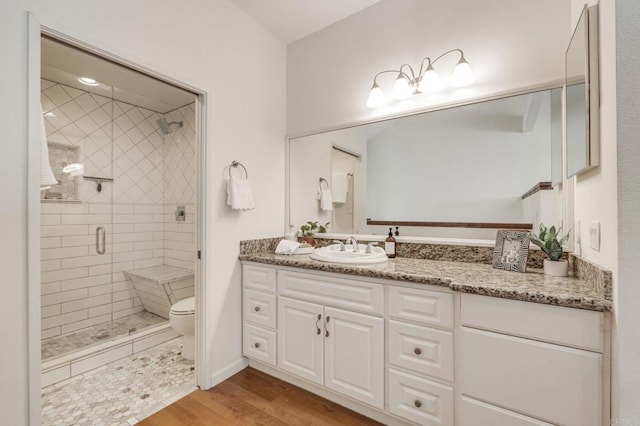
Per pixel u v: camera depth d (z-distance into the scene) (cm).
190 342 227
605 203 103
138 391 186
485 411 123
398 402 148
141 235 318
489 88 172
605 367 102
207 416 164
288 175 254
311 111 244
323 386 174
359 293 160
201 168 190
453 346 134
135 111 313
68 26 130
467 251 181
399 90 191
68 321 262
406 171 204
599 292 105
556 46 153
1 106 112
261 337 202
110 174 294
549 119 157
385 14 207
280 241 229
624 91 90
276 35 245
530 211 164
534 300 111
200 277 190
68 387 190
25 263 118
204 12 190
